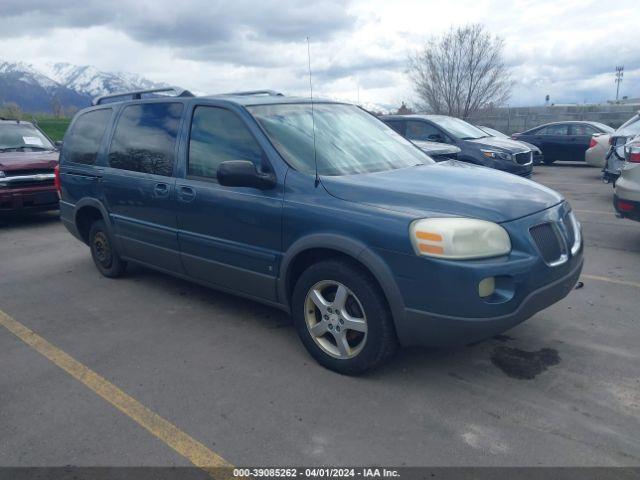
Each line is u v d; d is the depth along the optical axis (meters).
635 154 6.03
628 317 4.46
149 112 5.01
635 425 3.02
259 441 2.97
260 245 3.96
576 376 3.54
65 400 3.45
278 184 3.83
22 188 8.73
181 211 4.50
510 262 3.16
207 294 5.32
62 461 2.86
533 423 3.06
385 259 3.25
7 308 5.13
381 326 3.37
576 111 24.80
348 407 3.27
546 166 17.08
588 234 7.28
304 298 3.74
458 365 3.73
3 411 3.34
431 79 29.03
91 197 5.60
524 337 4.12
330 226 3.49
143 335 4.41
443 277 3.09
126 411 3.30
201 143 4.43
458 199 3.35
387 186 3.55
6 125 10.08
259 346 4.13
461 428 3.03
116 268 5.77
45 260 6.80
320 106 4.68
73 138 6.00
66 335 4.46
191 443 2.97
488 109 28.14
